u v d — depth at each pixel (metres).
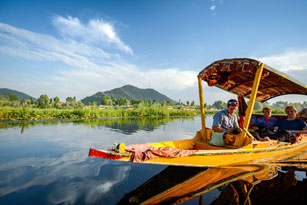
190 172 3.97
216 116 5.13
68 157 5.02
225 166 4.23
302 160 4.86
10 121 13.99
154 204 2.66
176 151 3.56
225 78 5.62
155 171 4.07
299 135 5.29
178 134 9.27
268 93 7.39
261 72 3.93
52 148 5.89
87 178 3.66
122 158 3.33
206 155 3.79
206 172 3.92
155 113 25.64
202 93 5.36
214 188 3.17
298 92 6.51
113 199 2.82
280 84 5.88
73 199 2.82
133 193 3.02
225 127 5.06
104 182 3.46
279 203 2.71
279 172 3.97
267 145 4.61
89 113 19.41
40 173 3.88
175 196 2.90
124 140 7.29
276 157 5.03
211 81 5.53
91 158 4.97
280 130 5.77
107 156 3.23
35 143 6.52
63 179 3.59
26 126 11.13
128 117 22.19
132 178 3.67
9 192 3.03
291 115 5.66
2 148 5.80
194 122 17.08
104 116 21.58
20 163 4.46
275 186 3.28
